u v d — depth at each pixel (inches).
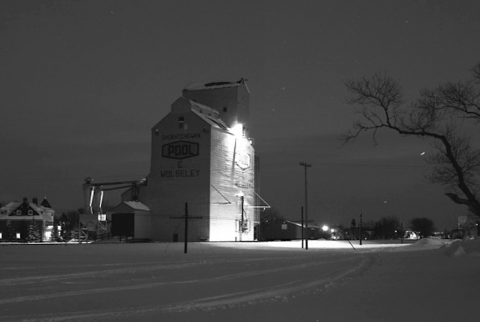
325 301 637.3
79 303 634.8
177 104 3454.7
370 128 1429.6
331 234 5812.0
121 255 1733.5
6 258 1546.5
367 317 527.8
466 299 639.1
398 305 599.8
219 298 674.8
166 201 3412.9
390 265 1213.1
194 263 1343.5
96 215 3580.2
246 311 569.6
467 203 1309.1
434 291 716.7
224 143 3511.3
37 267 1199.6
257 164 4128.9
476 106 1353.3
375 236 6560.0
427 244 2992.1
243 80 3993.6
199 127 3388.3
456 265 1163.3
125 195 3545.8
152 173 3464.6
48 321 516.7
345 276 957.2
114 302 642.2
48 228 4633.4
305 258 1572.3
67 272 1063.0
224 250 2185.0
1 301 652.1
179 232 3371.1
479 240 1641.2
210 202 3326.8
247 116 4042.8
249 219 3742.6
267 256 1710.1
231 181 3545.8
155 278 941.8
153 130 3481.8
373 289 749.3
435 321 502.6
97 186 3708.2
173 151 3427.7
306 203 2768.2
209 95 3895.2
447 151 1327.5
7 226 4458.7
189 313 559.8
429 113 1369.3
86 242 3189.0
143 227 3366.1
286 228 4783.5
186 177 3383.4
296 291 740.7
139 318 531.2
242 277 954.7
